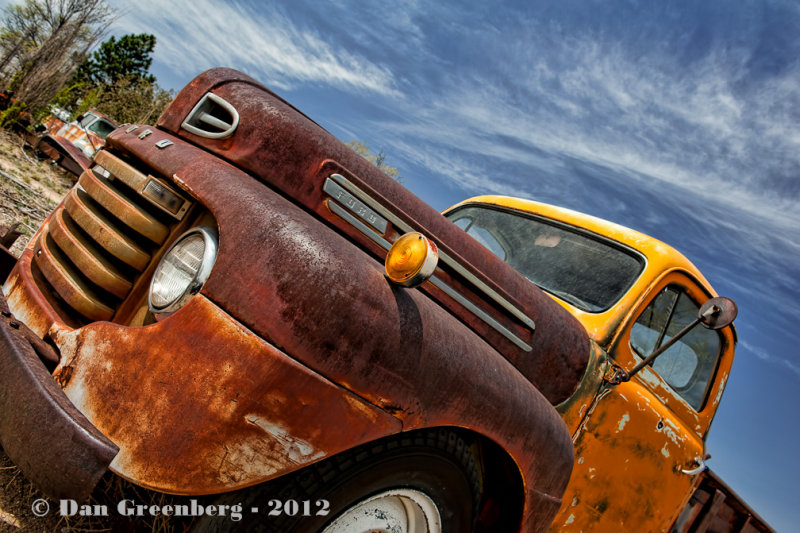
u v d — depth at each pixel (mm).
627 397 2680
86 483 1413
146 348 1607
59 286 2027
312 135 2141
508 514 2127
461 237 2350
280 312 1567
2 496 2051
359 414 1634
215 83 2254
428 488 1894
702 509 3557
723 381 3354
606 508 2730
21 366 1509
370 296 1644
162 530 1825
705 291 3082
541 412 2037
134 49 45906
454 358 1787
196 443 1523
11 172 8398
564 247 3191
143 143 2135
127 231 2029
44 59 19766
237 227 1676
